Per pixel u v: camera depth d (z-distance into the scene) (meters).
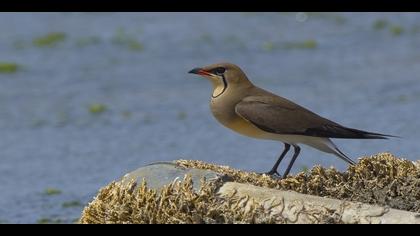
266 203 10.31
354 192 11.20
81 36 25.62
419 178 11.45
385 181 11.39
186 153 18.11
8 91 22.11
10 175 17.30
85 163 17.86
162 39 25.34
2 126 20.06
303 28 26.47
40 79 22.78
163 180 10.86
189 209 10.45
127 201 10.66
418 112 19.66
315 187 11.20
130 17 27.11
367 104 20.42
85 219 10.75
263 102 12.06
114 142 18.91
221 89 12.32
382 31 26.20
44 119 20.38
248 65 23.62
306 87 21.92
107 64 23.70
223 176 10.77
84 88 22.20
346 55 24.34
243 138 18.69
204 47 24.77
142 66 23.52
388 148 17.48
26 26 26.34
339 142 17.88
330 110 20.16
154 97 21.50
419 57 23.91
